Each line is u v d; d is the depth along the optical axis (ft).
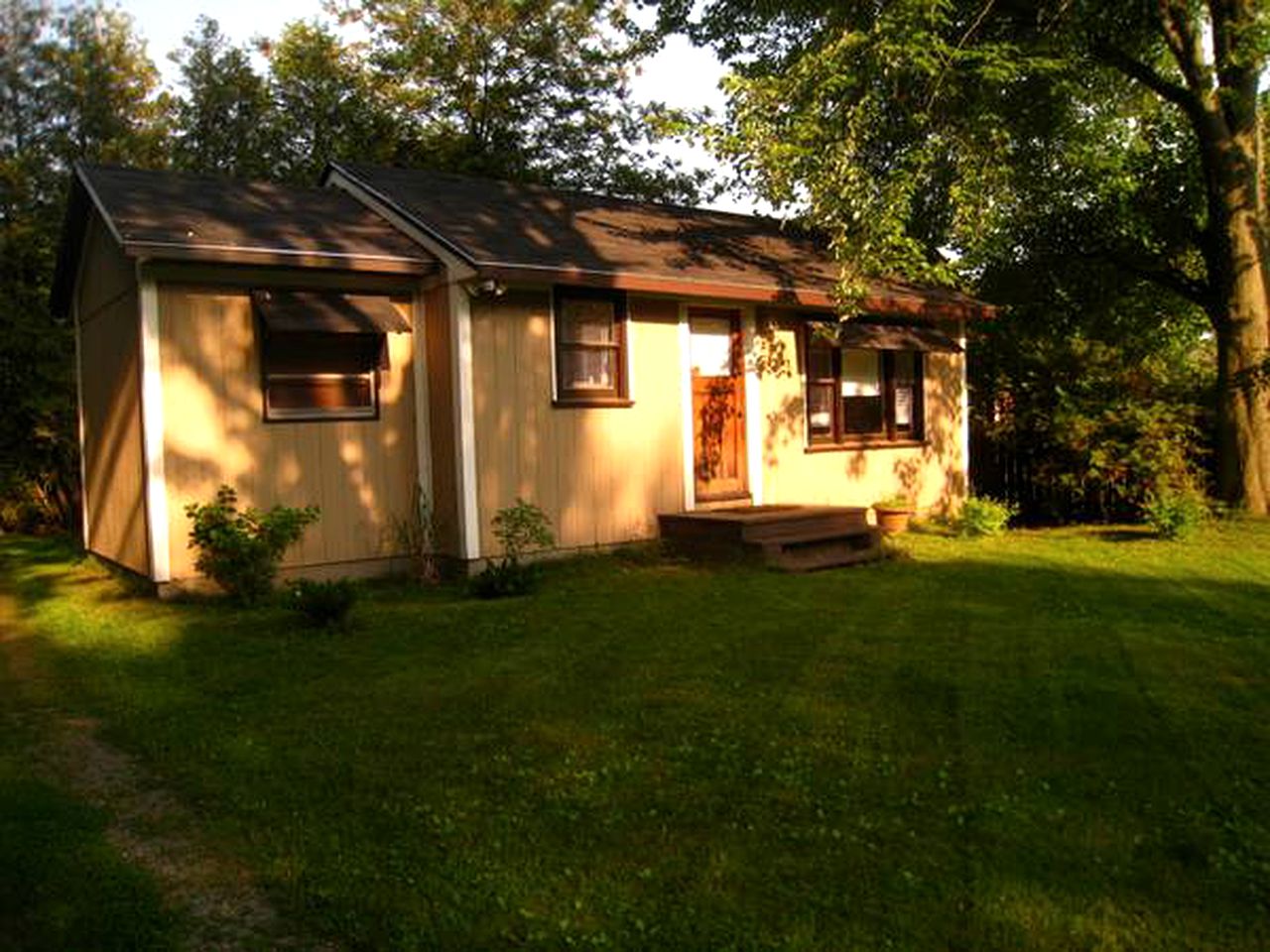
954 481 49.80
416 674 21.27
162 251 28.71
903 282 47.57
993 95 44.29
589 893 11.68
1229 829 13.10
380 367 33.99
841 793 14.43
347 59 86.74
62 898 11.93
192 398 31.04
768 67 51.98
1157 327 62.59
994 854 12.48
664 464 38.52
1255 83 45.09
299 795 14.93
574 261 34.01
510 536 32.53
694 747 16.38
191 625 27.04
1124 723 17.12
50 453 65.10
